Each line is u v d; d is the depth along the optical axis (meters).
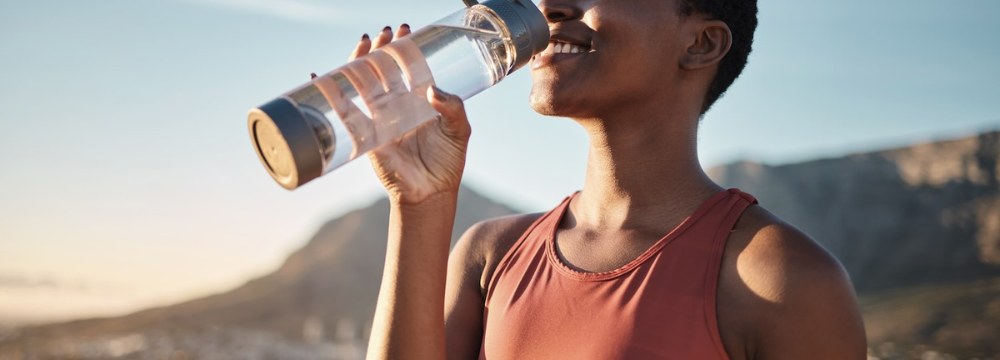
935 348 41.84
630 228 1.70
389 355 1.55
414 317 1.55
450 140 1.55
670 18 1.71
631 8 1.67
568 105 1.68
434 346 1.56
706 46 1.76
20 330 85.31
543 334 1.63
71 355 63.38
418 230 1.56
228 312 100.69
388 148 1.55
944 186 107.75
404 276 1.56
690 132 1.76
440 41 1.57
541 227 1.82
